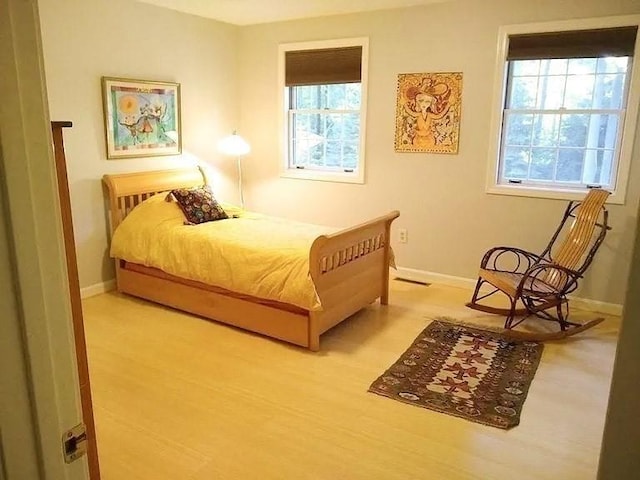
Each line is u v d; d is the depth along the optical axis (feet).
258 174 19.20
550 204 14.19
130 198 15.29
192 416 8.95
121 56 14.78
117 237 14.64
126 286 14.93
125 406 9.25
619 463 2.27
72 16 13.46
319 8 15.57
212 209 15.21
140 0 14.84
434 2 14.67
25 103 2.11
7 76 2.03
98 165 14.66
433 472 7.57
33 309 2.24
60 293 2.39
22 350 2.23
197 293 13.28
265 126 18.63
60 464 2.47
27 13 2.08
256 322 12.26
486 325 12.90
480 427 8.70
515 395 9.68
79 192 14.30
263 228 14.07
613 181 13.46
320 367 10.77
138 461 7.75
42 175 2.22
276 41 17.74
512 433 8.54
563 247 13.11
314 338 11.42
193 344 11.85
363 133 16.67
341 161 17.78
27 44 2.09
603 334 12.46
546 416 9.03
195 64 17.04
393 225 16.75
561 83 13.89
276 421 8.83
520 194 14.52
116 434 8.41
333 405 9.34
